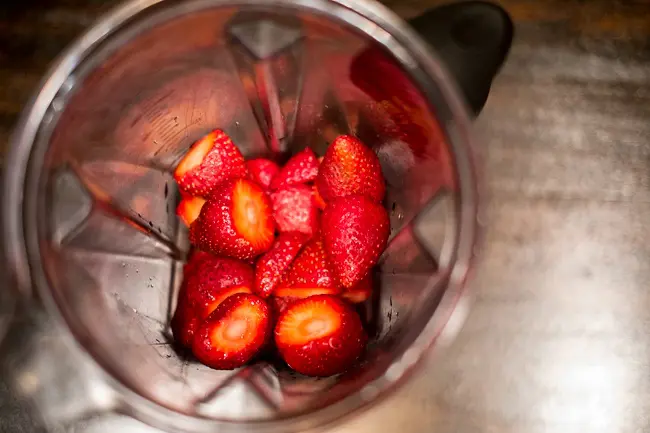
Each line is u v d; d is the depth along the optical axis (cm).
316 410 41
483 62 49
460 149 42
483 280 54
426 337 41
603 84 56
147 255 48
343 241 45
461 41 48
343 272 46
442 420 53
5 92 54
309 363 45
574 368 54
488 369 54
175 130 48
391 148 46
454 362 54
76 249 43
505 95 56
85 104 43
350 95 46
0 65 55
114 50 42
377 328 45
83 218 44
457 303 41
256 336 46
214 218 47
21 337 50
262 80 47
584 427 53
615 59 56
